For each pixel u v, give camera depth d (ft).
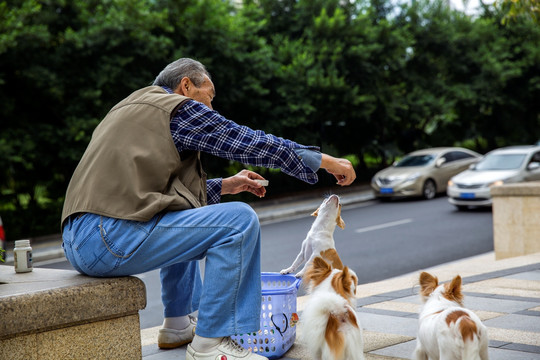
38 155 50.01
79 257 9.37
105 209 9.16
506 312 15.79
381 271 29.50
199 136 9.56
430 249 35.01
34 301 8.31
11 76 50.03
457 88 79.82
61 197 56.80
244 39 59.31
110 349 9.19
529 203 29.94
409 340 13.16
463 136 91.61
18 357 8.29
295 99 62.95
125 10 50.62
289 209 58.03
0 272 10.30
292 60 63.72
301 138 65.31
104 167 9.34
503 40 83.46
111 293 9.08
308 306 10.02
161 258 9.35
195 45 56.13
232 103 60.75
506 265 25.13
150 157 9.36
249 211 9.57
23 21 48.34
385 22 69.77
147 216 9.12
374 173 80.84
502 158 53.57
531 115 94.22
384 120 74.13
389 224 45.62
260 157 9.52
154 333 15.24
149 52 51.49
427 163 62.28
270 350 11.80
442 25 77.77
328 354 9.66
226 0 64.28
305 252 13.69
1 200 55.36
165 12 53.11
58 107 51.65
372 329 14.30
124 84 51.16
